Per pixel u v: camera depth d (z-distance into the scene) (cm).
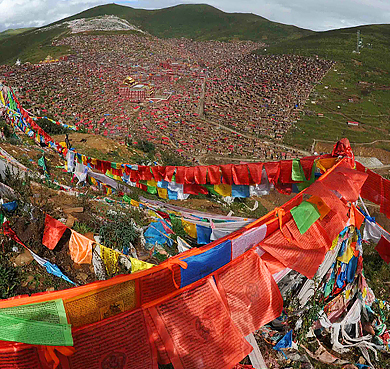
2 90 2630
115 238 1105
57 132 3803
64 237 1039
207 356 571
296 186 1187
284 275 876
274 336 984
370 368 1051
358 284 1170
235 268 663
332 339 1102
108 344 519
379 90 19900
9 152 1858
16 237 923
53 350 482
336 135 14688
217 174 1205
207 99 18950
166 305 570
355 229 1109
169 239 1199
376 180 1141
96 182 1616
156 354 543
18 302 457
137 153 3931
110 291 520
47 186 1462
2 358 461
